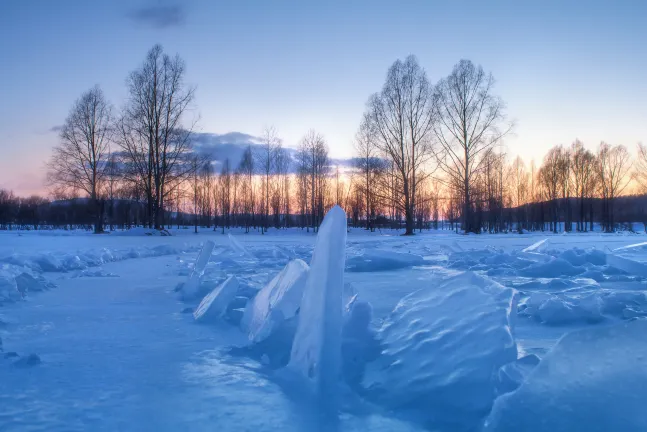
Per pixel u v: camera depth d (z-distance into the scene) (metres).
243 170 46.25
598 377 1.49
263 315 3.07
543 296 3.98
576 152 47.72
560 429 1.42
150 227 28.16
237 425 1.74
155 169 28.22
